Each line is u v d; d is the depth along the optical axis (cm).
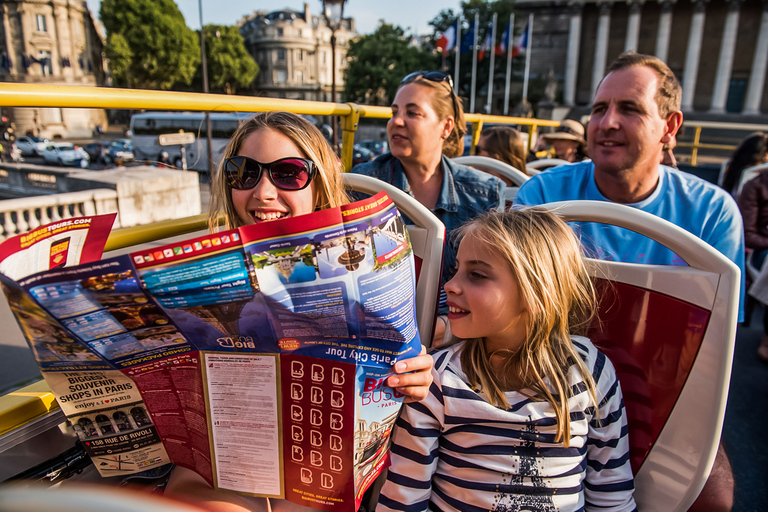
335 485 86
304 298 73
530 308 106
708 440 104
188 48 4591
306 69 7438
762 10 4400
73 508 43
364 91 4522
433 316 120
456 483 108
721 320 100
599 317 121
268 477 87
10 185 1374
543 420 106
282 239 69
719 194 159
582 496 109
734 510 204
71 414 81
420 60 4519
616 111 153
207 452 87
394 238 76
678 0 4584
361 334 78
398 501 105
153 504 43
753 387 313
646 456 115
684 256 106
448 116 194
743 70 4591
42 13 4862
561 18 4934
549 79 4594
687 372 106
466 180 202
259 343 77
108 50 4319
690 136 2555
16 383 295
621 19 4778
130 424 85
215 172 123
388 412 88
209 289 69
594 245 154
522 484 105
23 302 65
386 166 208
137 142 2366
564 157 471
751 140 513
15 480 92
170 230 124
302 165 109
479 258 110
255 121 111
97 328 69
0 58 4859
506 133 334
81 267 63
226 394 82
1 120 3781
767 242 373
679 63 4719
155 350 76
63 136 4638
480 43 4566
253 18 7806
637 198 166
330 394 81
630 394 117
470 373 112
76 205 834
